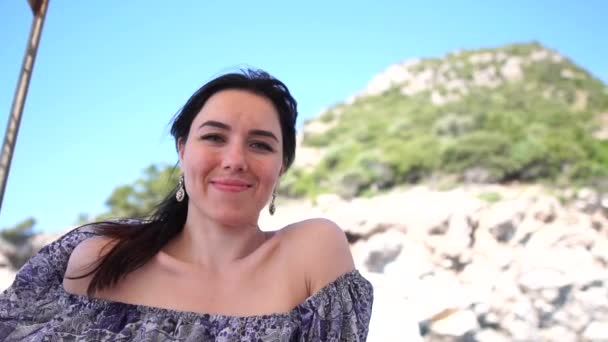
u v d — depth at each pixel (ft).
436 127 122.93
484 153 102.17
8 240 53.57
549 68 165.89
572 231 59.41
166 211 5.22
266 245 4.94
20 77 10.11
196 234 4.97
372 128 130.41
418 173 101.91
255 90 4.95
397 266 52.75
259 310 4.73
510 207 62.39
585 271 49.32
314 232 5.01
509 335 43.42
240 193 4.75
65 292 5.08
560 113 134.51
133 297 4.90
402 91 166.50
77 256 5.11
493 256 55.21
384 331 20.15
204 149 4.77
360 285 4.95
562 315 45.70
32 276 5.16
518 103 140.97
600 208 75.56
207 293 4.81
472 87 160.97
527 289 47.47
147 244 4.98
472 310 42.96
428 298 39.70
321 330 4.67
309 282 4.89
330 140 133.28
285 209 79.36
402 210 63.77
